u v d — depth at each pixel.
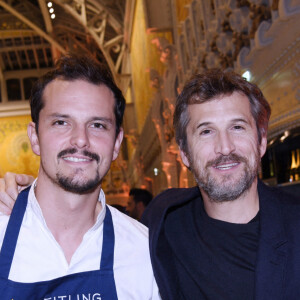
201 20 4.43
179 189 1.88
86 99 1.41
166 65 6.61
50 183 1.44
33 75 19.92
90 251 1.50
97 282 1.46
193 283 1.55
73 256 1.46
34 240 1.44
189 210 1.71
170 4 6.75
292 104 2.38
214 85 1.53
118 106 1.53
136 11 10.96
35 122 1.48
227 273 1.46
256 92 1.57
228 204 1.53
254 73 3.01
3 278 1.38
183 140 1.63
